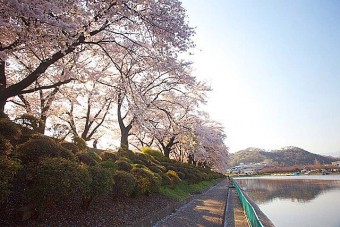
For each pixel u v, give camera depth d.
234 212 14.51
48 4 6.96
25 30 7.20
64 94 15.05
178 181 17.02
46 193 5.47
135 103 12.45
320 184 49.41
